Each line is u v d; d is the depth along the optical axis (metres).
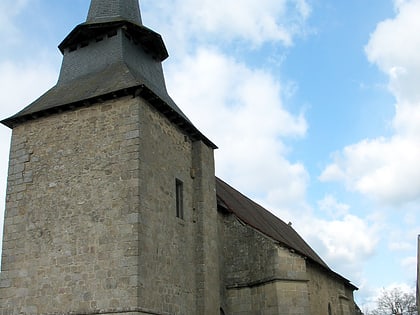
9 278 14.22
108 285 12.88
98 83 15.65
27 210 14.75
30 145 15.51
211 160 18.39
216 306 16.39
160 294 13.66
